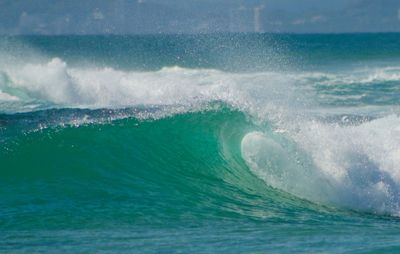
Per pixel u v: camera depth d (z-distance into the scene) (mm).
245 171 47938
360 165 45844
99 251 28641
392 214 41562
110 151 49844
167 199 41844
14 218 35406
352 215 40500
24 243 30172
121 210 38062
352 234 32719
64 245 29766
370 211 42250
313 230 33969
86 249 29000
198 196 43438
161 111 58094
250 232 33094
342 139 48438
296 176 45812
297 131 50438
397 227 36188
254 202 42625
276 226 35188
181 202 41312
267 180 46688
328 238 31312
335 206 43094
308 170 45719
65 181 43781
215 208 40344
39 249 29031
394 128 57750
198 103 58938
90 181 44406
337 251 28031
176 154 51531
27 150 47375
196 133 53844
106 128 52750
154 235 32031
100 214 36812
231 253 28047
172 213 38281
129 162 49156
